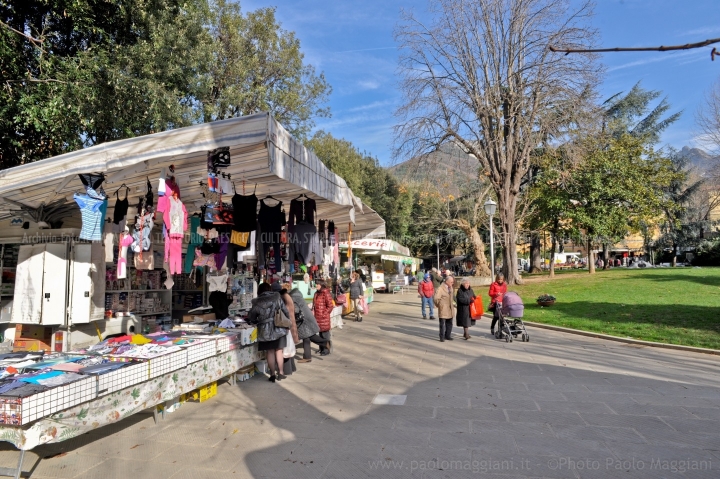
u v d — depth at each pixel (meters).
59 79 9.16
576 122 20.39
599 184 25.16
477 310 10.80
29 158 9.69
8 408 3.29
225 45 18.59
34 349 6.94
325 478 3.68
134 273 8.38
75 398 3.71
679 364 8.03
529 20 20.98
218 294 8.18
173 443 4.44
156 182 6.29
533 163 26.72
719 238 40.66
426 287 15.13
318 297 8.88
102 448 4.31
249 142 4.67
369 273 28.33
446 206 34.38
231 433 4.70
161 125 10.77
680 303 14.68
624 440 4.44
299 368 7.74
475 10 21.53
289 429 4.81
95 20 10.56
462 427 4.83
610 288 19.70
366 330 12.38
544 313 14.66
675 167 41.75
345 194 8.45
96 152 4.94
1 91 8.38
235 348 6.43
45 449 4.28
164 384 4.91
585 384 6.61
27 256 6.84
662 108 35.81
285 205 9.02
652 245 49.03
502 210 23.67
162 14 11.30
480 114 22.05
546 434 4.61
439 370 7.55
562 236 29.36
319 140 33.88
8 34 8.50
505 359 8.47
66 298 6.67
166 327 8.80
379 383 6.71
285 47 20.56
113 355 4.80
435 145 23.12
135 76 10.41
